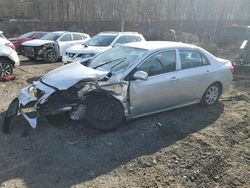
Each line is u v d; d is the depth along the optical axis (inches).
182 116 255.9
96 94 214.7
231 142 218.5
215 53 816.3
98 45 459.2
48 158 185.6
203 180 170.7
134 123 235.8
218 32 1058.1
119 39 468.1
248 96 338.6
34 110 210.1
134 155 192.2
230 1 1694.1
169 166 181.8
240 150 207.5
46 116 217.6
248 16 1705.2
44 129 221.5
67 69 235.9
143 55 234.8
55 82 214.2
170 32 1128.8
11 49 410.3
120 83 218.5
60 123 230.8
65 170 173.9
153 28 1355.8
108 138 210.8
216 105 292.7
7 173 170.7
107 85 214.8
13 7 2038.6
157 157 190.9
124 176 170.2
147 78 222.1
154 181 166.4
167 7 1849.2
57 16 2042.3
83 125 228.5
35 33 796.6
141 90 228.1
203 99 277.6
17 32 1391.5
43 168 175.6
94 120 215.8
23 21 1448.1
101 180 165.5
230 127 241.8
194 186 164.7
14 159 184.5
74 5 2058.3
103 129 218.4
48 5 2058.3
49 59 607.2
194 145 208.4
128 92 223.1
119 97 219.8
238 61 552.1
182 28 1348.4
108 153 193.3
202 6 1747.0
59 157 186.7
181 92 253.1
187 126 237.3
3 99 304.3
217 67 279.0
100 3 1996.8
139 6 1889.8
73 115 215.2
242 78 461.7
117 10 1942.7
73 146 198.8
